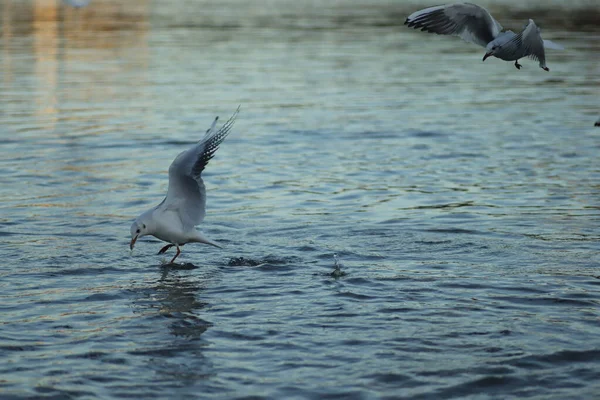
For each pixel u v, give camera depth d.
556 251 13.66
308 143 21.94
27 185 17.89
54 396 8.64
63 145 21.58
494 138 22.47
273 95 28.77
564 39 43.53
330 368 9.34
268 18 53.78
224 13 57.22
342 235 14.65
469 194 17.34
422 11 10.49
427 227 15.08
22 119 24.70
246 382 9.01
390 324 10.58
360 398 8.64
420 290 11.85
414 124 24.19
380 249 13.88
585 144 21.70
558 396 8.69
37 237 14.47
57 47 40.69
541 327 10.46
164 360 9.56
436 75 33.56
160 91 29.34
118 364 9.45
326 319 10.77
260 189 17.81
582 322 10.63
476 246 13.99
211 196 17.28
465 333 10.28
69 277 12.53
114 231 14.91
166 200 12.84
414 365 9.40
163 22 51.75
